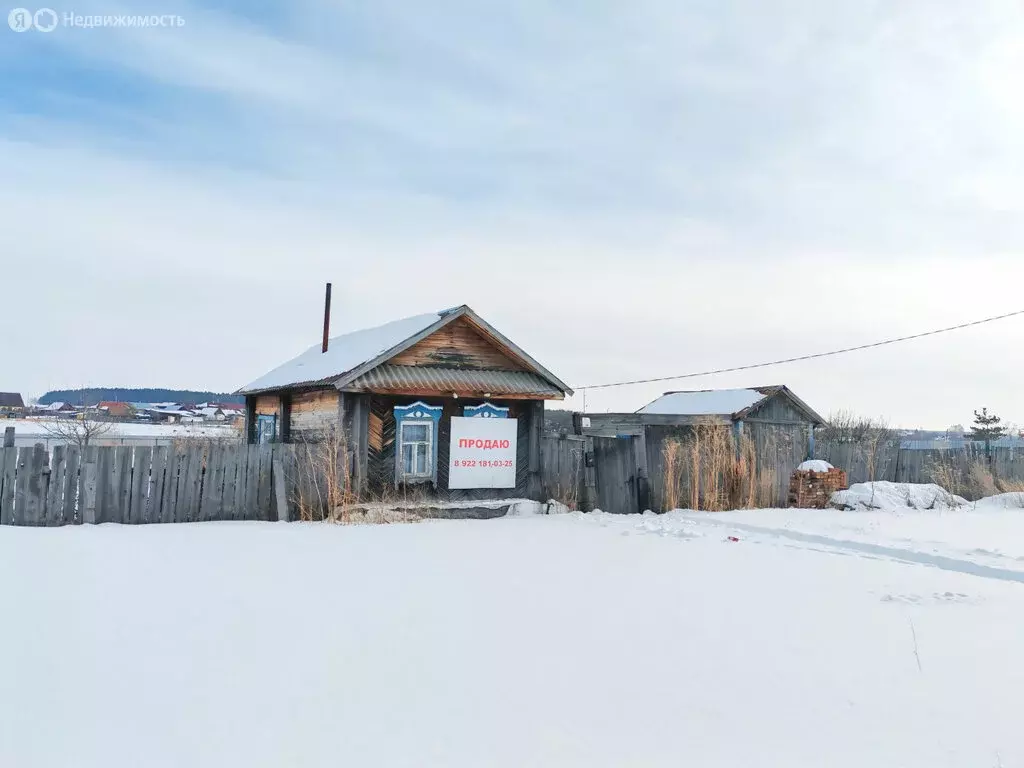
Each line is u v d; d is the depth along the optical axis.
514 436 17.62
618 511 17.00
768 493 17.59
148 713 4.05
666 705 4.30
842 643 5.64
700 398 35.91
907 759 3.63
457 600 6.88
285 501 14.26
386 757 3.56
